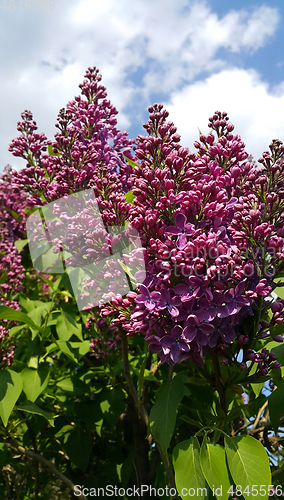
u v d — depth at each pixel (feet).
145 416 8.91
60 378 11.26
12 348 9.66
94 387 10.70
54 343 10.50
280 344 7.00
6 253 12.21
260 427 8.46
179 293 5.87
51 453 12.49
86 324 10.52
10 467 12.35
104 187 7.03
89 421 10.21
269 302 6.27
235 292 5.72
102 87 9.66
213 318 5.67
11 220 14.17
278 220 6.30
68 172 7.58
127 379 8.36
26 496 12.92
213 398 7.20
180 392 6.82
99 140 8.81
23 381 9.33
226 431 8.41
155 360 10.87
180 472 5.88
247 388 9.30
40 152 9.48
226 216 6.44
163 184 6.17
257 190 6.47
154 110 7.59
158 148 6.77
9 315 8.59
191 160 6.55
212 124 7.85
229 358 6.34
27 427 11.00
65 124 8.66
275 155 6.67
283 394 6.44
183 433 9.52
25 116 9.85
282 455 8.05
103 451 11.96
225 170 7.14
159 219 6.19
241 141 7.43
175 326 5.91
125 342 7.84
